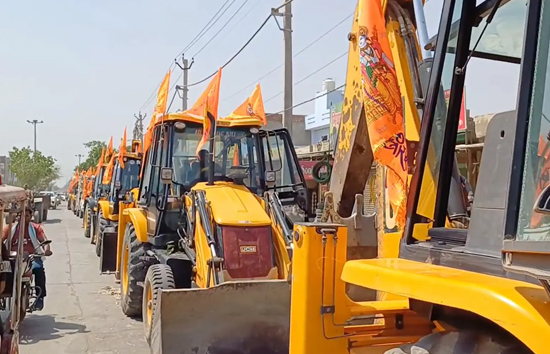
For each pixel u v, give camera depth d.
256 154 7.63
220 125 7.52
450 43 2.78
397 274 2.32
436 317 2.67
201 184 7.05
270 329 5.50
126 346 6.82
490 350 2.15
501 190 2.22
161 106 7.52
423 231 2.79
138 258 8.04
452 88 2.80
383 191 3.54
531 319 1.74
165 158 7.30
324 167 4.41
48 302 9.24
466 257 2.34
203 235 6.27
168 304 5.22
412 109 3.29
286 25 14.65
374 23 3.36
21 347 6.72
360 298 3.74
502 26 2.67
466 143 3.08
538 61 1.89
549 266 1.67
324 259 3.13
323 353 3.08
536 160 1.84
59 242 18.80
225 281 5.81
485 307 1.89
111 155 18.48
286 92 14.64
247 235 6.12
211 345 5.31
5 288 4.54
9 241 4.58
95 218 17.88
